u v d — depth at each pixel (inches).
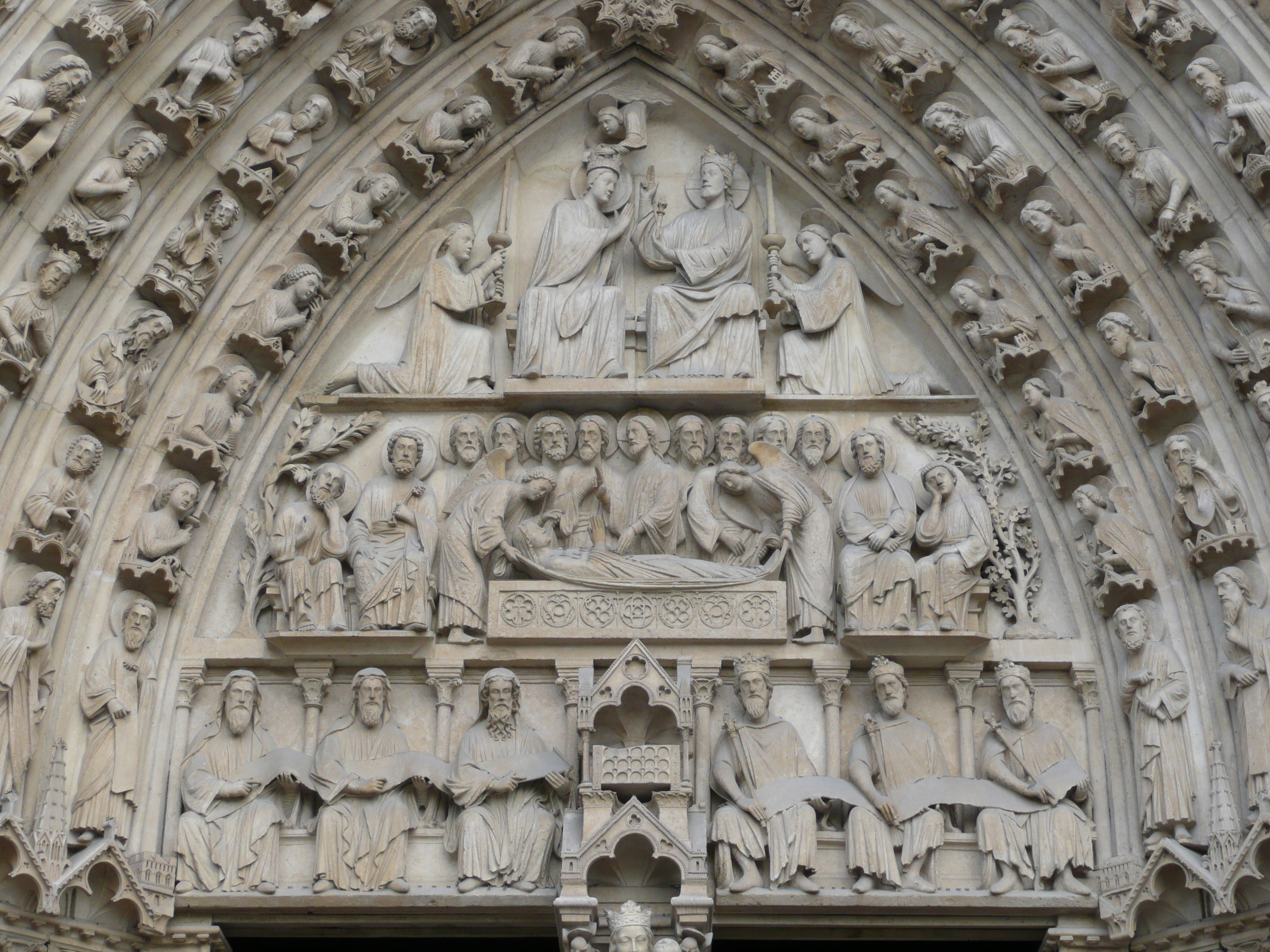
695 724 629.0
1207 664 613.6
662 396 681.0
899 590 642.2
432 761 630.5
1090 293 654.5
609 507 673.6
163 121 649.0
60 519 614.2
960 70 687.7
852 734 643.5
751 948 639.8
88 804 601.0
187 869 610.2
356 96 687.1
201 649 647.1
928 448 685.3
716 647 645.9
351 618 651.5
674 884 600.4
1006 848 610.9
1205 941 585.0
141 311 648.4
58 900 576.7
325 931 622.5
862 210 715.4
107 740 610.9
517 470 681.0
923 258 696.4
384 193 693.3
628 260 722.8
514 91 713.0
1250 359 617.0
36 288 616.4
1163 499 638.5
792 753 629.6
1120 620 627.8
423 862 618.5
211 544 660.1
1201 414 633.6
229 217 663.1
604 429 682.2
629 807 591.2
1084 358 665.0
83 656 620.7
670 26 723.4
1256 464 618.8
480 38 715.4
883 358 707.4
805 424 677.9
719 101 735.1
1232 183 631.2
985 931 617.0
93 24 622.5
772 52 717.3
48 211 626.2
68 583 622.2
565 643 645.3
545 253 709.3
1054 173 670.5
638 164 740.0
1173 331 643.5
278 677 650.2
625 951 564.1
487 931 624.4
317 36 684.1
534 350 685.3
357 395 687.7
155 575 635.5
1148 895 590.6
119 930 598.2
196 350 665.6
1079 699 644.7
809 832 611.5
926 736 631.8
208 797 619.2
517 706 634.2
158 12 643.5
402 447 667.4
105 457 641.6
